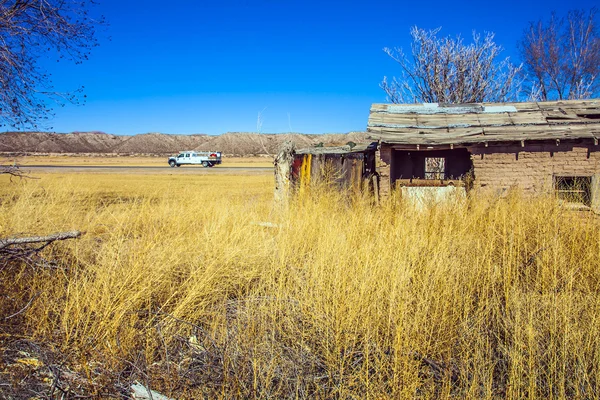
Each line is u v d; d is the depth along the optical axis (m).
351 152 13.00
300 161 12.82
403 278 4.83
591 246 6.27
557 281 5.30
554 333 4.00
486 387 3.38
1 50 8.75
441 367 3.82
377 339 4.07
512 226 7.02
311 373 3.76
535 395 3.32
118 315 4.13
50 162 66.06
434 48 23.50
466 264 5.83
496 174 11.19
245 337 4.10
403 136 11.69
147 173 41.31
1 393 3.37
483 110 13.02
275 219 8.98
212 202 10.41
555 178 10.94
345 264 5.41
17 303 4.54
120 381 3.66
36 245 6.11
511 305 4.80
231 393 3.44
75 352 3.84
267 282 5.52
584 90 26.58
